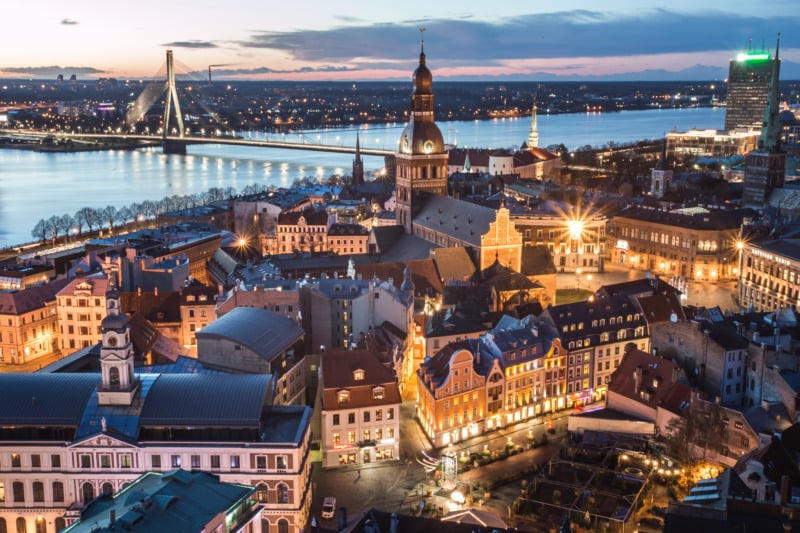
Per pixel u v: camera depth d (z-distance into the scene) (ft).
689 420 492.54
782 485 363.15
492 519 391.04
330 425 515.09
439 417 539.29
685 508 387.96
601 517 431.84
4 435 444.55
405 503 470.80
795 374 512.22
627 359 574.15
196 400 456.45
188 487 350.02
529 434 559.38
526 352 579.89
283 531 443.73
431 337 648.79
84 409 451.53
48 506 444.55
